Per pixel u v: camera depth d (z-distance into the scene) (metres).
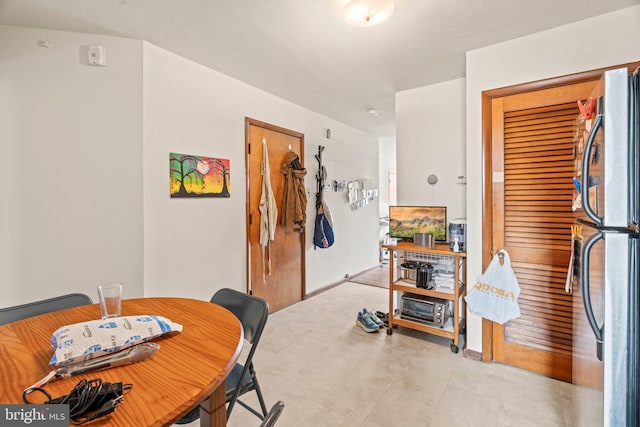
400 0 1.70
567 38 1.95
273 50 2.29
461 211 2.79
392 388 1.96
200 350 0.92
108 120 2.05
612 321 0.95
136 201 2.14
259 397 1.41
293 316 3.20
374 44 2.19
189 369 0.81
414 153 3.04
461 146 2.79
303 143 3.71
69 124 1.95
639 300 0.93
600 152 1.01
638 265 0.93
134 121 2.13
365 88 3.05
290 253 3.57
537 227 2.11
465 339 2.62
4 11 1.73
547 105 2.05
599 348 1.02
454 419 1.68
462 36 2.09
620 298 0.94
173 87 2.35
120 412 0.64
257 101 3.08
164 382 0.75
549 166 2.06
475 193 2.30
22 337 1.01
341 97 3.34
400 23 1.93
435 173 2.92
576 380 1.54
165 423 0.63
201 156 2.55
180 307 1.31
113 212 2.07
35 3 1.67
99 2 1.69
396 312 2.89
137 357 0.85
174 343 0.96
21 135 1.83
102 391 0.66
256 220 3.12
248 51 2.30
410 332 2.81
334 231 4.35
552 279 2.06
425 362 2.27
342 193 4.53
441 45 2.21
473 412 1.74
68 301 1.46
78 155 1.97
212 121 2.64
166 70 2.30
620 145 0.95
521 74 2.10
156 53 2.24
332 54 2.34
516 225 2.18
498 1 1.71
